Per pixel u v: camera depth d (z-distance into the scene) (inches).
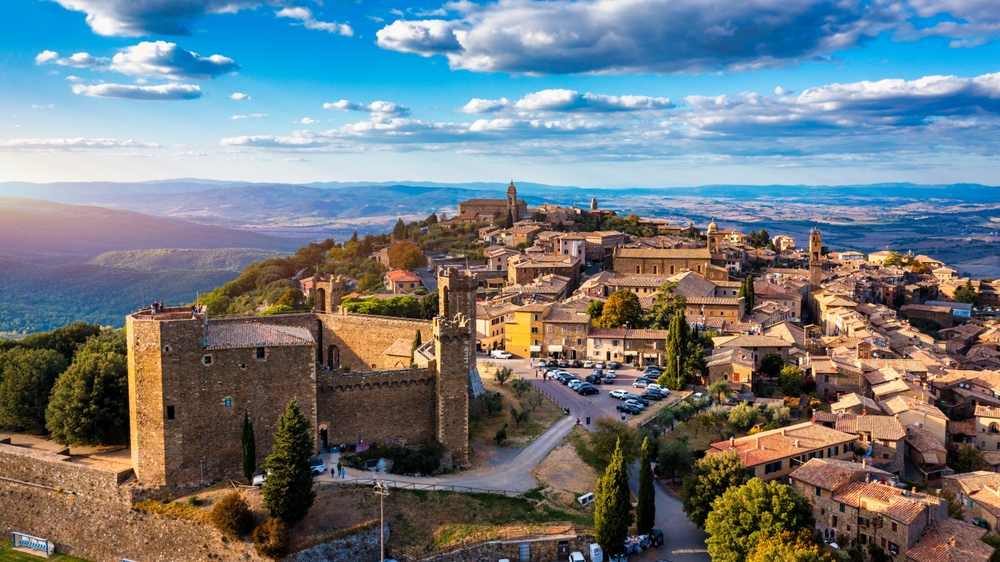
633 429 5442.9
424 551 3799.2
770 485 4010.8
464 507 4104.3
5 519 4308.6
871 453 5162.4
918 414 5767.7
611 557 3964.1
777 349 7012.8
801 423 5610.2
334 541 3698.3
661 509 4687.5
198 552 3732.8
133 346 3902.6
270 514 3690.9
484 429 5275.6
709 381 6653.5
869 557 3944.4
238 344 4013.3
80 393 4379.9
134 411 3964.1
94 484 4030.5
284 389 4133.9
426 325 5703.7
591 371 7263.8
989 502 4525.1
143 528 3860.7
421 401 4630.9
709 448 5157.5
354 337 6018.7
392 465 4365.2
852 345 7869.1
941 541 3796.8
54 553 4121.6
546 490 4411.9
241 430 4035.4
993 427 5876.0
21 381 4859.7
